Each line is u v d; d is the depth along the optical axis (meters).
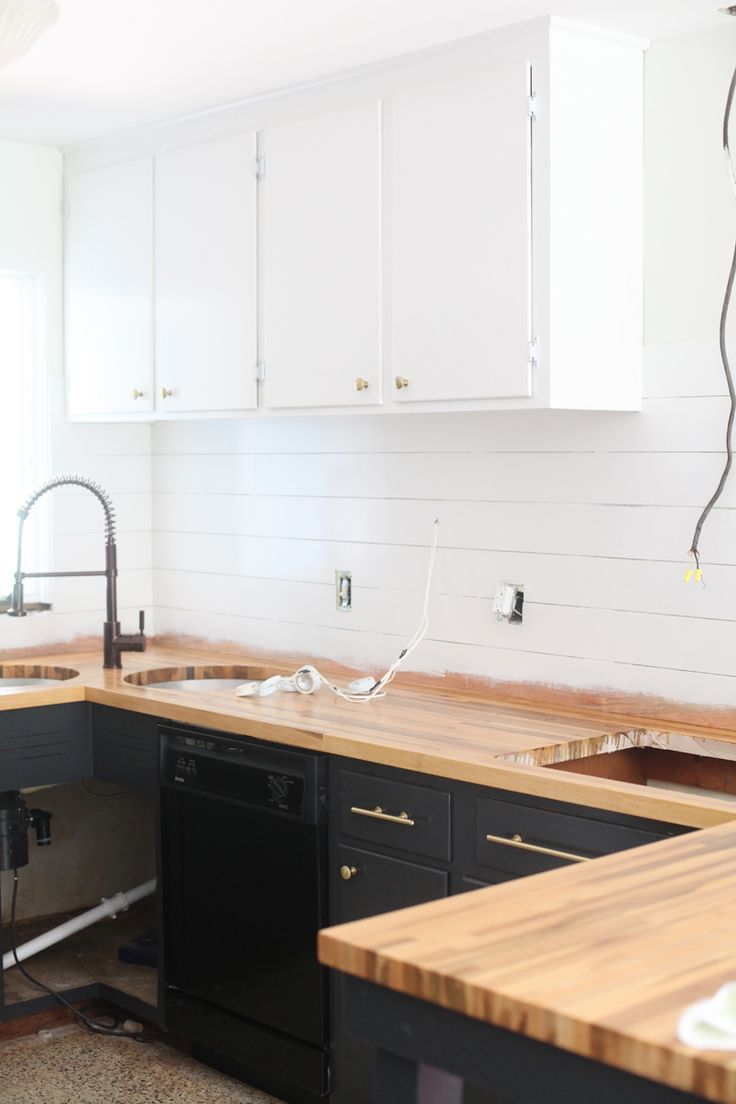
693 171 3.01
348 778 3.01
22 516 3.90
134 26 3.03
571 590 3.29
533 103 2.90
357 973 1.42
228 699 3.49
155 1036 3.77
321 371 3.42
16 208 4.22
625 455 3.16
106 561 4.05
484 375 3.02
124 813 4.59
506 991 1.28
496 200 2.98
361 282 3.30
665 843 1.87
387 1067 1.46
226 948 3.34
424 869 2.85
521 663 3.42
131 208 4.01
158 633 4.58
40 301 4.30
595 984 1.30
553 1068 1.28
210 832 3.36
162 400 3.94
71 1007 3.77
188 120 3.81
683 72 3.02
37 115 3.85
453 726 3.10
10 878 4.38
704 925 1.47
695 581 3.04
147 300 3.96
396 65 3.22
